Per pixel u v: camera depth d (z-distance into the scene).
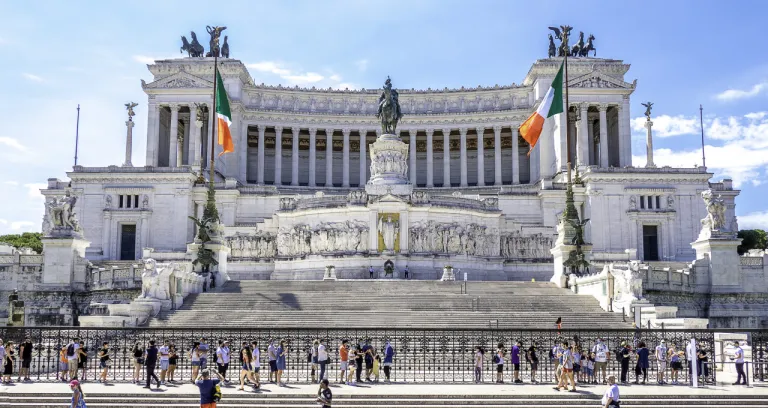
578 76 109.38
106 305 49.25
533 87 115.31
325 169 124.94
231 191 93.50
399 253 75.44
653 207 90.38
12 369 34.66
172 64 113.88
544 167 110.50
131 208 91.12
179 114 118.06
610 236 89.75
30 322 60.28
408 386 31.75
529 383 33.16
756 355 34.91
